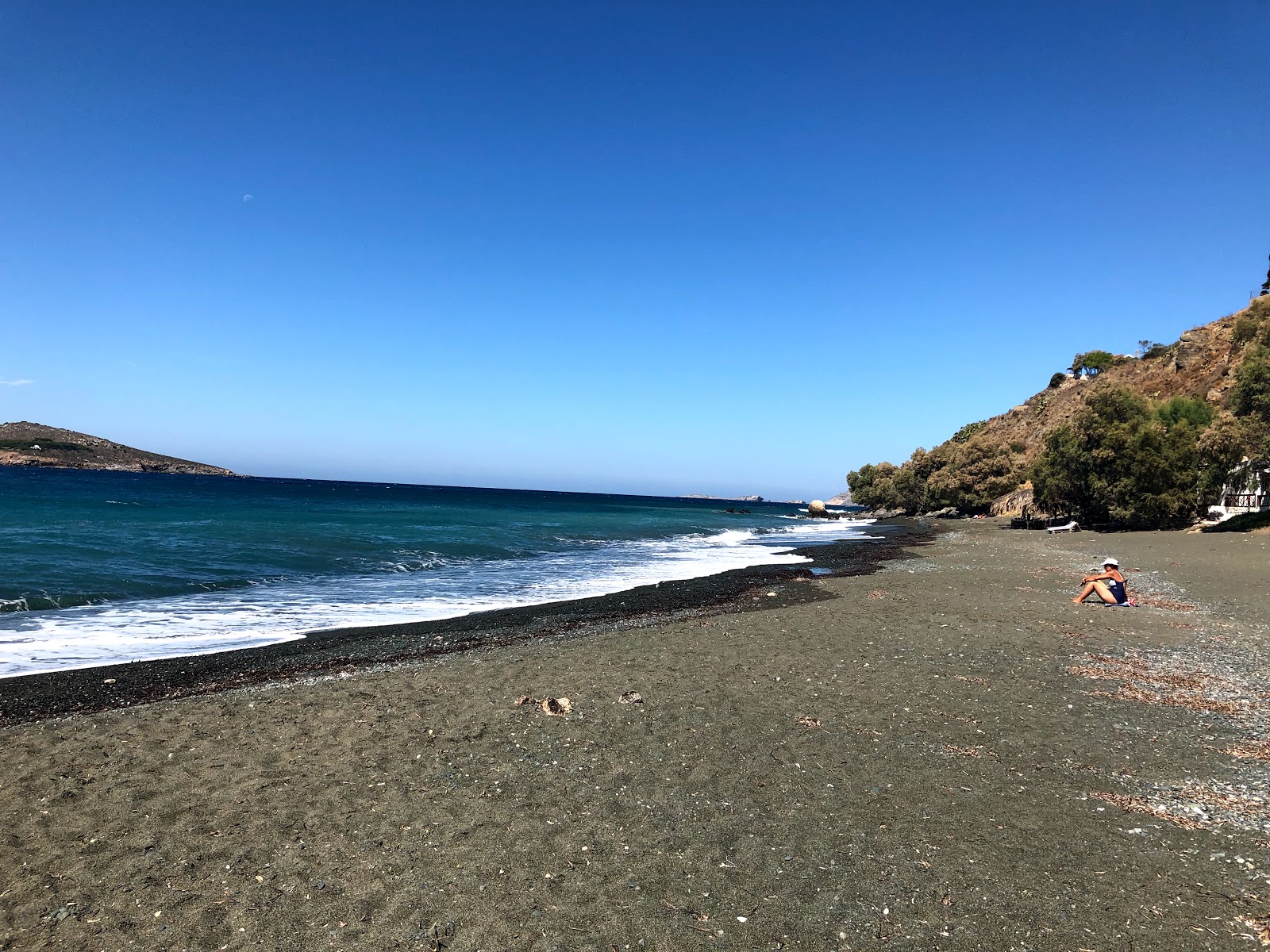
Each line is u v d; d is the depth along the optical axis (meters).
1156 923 4.07
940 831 5.26
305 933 3.97
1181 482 38.25
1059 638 12.38
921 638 12.39
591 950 3.82
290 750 6.84
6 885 4.43
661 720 7.84
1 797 5.73
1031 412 108.19
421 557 27.06
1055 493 44.66
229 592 17.70
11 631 12.55
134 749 6.84
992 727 7.63
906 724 7.76
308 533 31.48
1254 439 34.31
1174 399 49.19
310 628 13.94
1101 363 102.12
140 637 12.52
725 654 11.09
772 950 3.84
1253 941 3.87
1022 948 3.84
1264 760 6.70
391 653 11.73
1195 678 9.65
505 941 3.91
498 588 20.30
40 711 8.39
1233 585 18.62
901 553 33.19
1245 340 56.28
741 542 43.56
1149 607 15.66
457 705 8.28
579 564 27.56
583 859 4.82
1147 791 6.00
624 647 11.62
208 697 8.84
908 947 3.86
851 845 5.04
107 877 4.53
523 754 6.76
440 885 4.47
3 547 20.92
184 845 4.96
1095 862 4.79
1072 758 6.74
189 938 3.92
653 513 92.06
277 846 4.95
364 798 5.75
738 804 5.70
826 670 10.12
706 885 4.51
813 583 21.12
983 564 26.44
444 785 6.04
